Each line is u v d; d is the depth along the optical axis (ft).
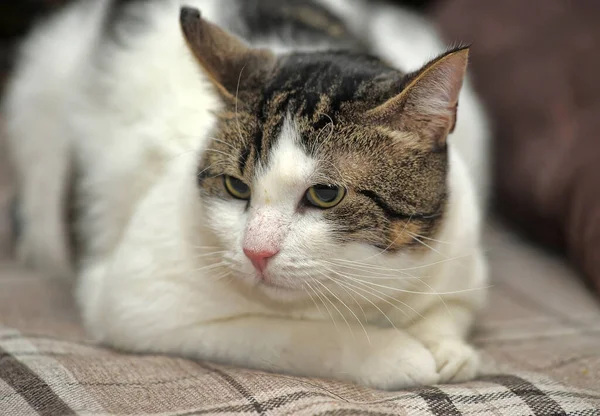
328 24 2.67
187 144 2.32
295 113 2.09
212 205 2.15
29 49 2.94
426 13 3.59
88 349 2.23
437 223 2.15
